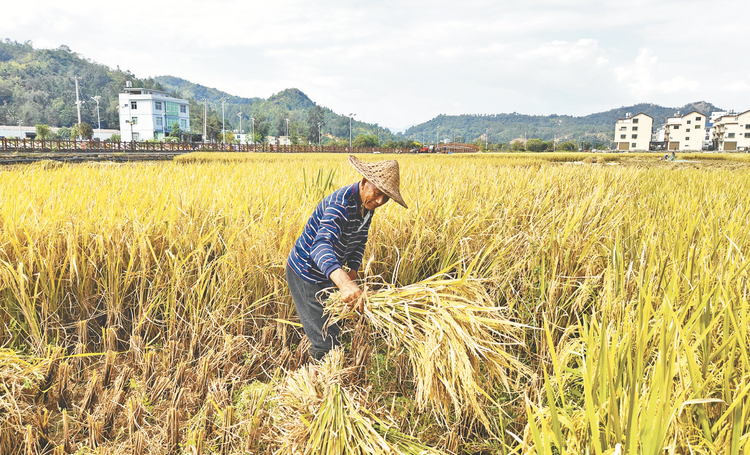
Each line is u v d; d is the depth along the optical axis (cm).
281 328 306
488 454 220
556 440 150
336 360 225
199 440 216
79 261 313
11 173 632
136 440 216
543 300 281
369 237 358
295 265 252
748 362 161
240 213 376
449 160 2091
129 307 321
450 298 216
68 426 233
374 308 213
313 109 14012
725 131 9981
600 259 318
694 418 163
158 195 434
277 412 230
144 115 8806
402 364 264
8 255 304
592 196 477
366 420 188
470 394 190
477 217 396
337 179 663
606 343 158
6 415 215
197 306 296
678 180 867
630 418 137
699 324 187
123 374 257
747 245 314
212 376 266
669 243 306
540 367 255
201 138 8631
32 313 268
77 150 3762
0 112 13250
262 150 6412
